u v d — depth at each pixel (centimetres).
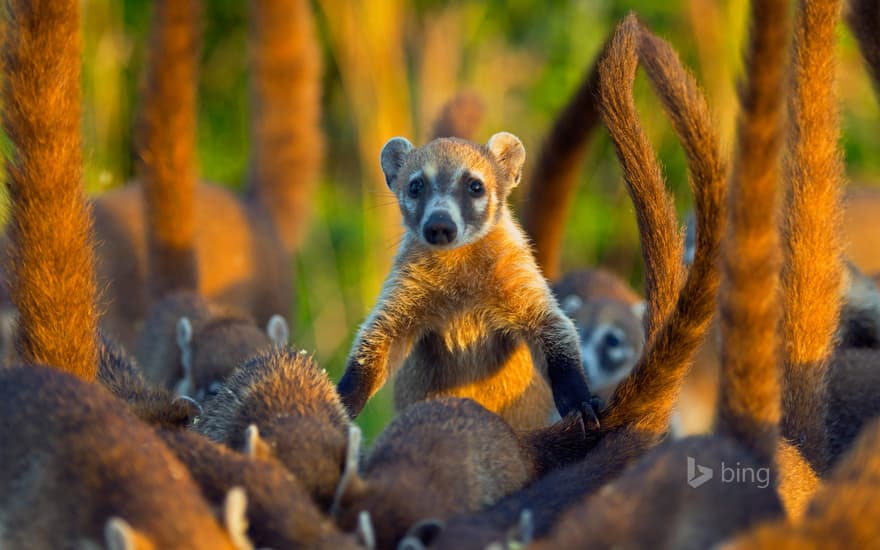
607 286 1830
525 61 2203
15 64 933
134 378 1042
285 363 979
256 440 813
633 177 988
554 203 1573
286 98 1953
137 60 2105
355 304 2045
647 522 667
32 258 938
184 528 677
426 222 1130
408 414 910
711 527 668
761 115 744
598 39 2194
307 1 1956
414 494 800
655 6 2169
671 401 949
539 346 1132
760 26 732
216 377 1429
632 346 1727
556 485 868
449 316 1159
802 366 934
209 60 2255
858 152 2053
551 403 1195
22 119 934
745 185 758
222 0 2262
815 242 942
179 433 823
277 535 723
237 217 1894
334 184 2233
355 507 782
